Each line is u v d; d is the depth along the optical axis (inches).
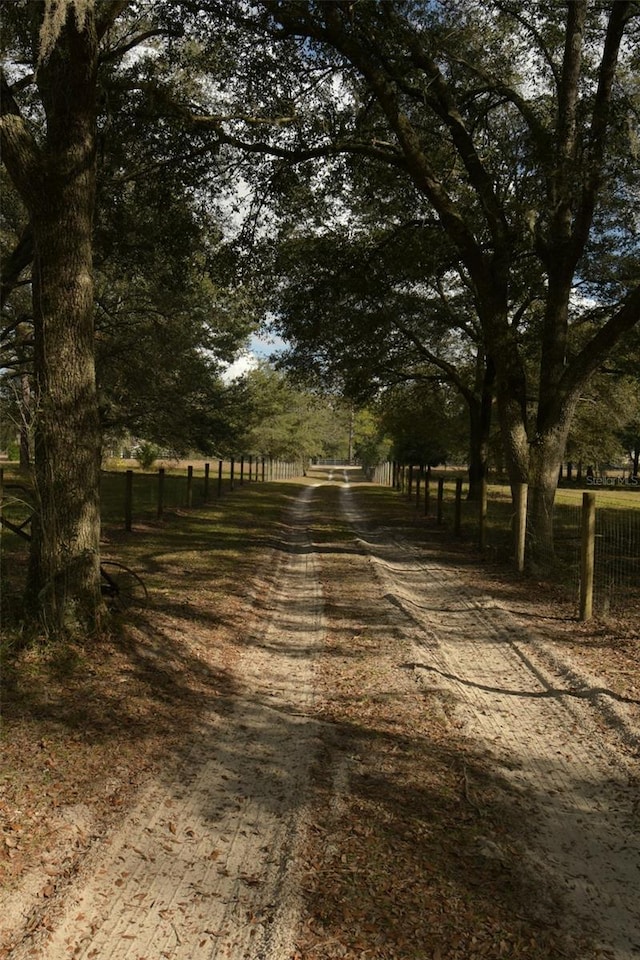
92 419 256.8
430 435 1230.3
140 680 230.1
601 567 482.3
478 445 994.7
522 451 481.7
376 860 140.2
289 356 874.8
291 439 2114.9
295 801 163.8
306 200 557.0
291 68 443.5
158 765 178.5
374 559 517.7
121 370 807.1
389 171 549.6
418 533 713.6
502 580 442.3
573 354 746.8
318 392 957.8
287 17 396.5
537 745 201.9
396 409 1194.6
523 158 496.7
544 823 159.5
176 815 156.6
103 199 452.8
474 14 497.7
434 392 1095.0
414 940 118.4
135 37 406.6
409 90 482.3
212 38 401.1
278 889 130.5
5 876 129.7
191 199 494.6
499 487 1385.3
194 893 130.3
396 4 452.1
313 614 346.6
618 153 465.7
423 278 649.6
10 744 179.6
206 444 986.7
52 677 223.0
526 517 475.2
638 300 444.8
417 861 140.6
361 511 1011.9
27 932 117.1
